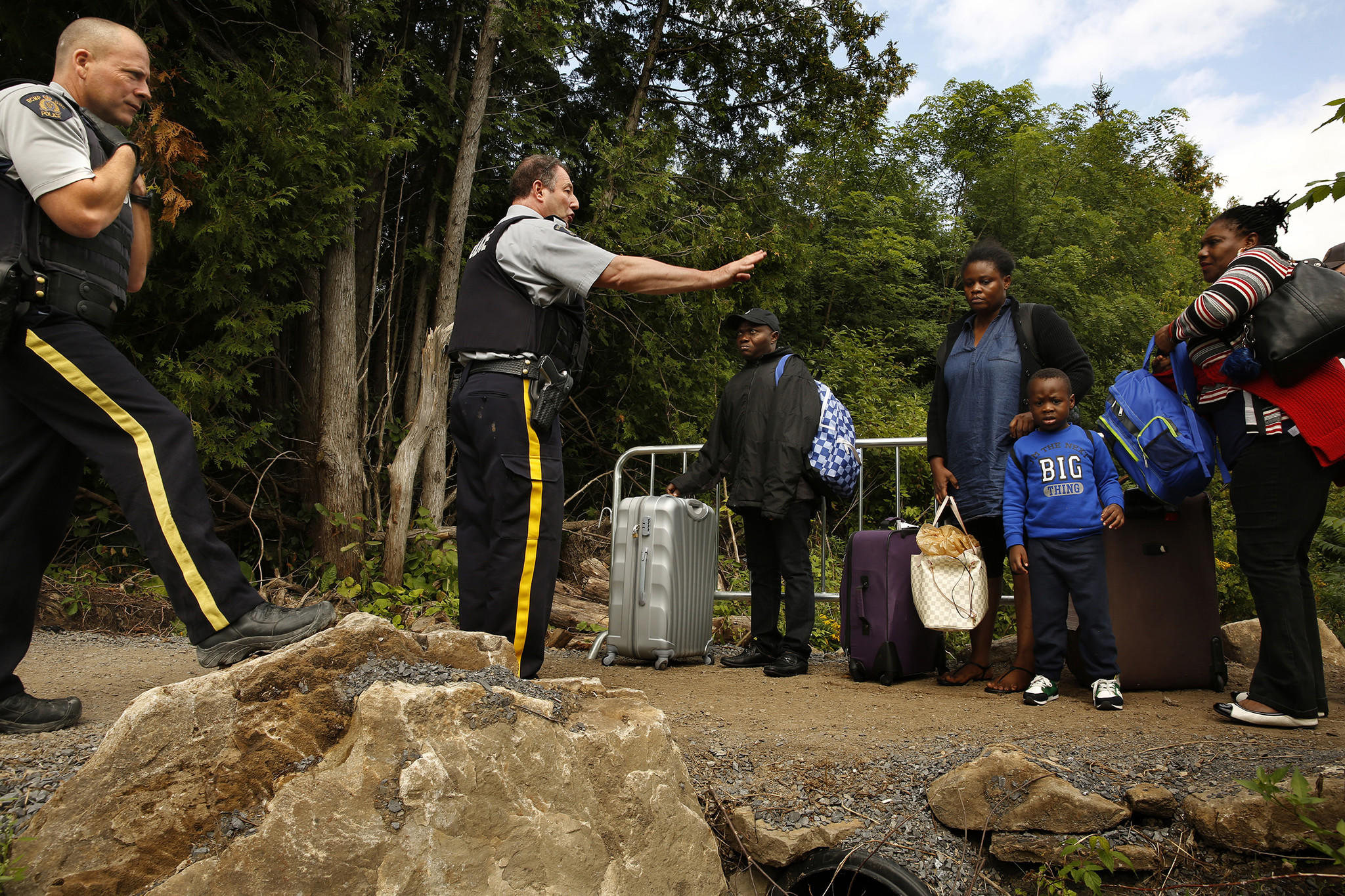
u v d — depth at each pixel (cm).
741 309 1034
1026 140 1862
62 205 211
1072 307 1639
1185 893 219
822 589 489
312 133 692
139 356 676
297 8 760
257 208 648
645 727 220
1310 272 285
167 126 574
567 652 538
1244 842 220
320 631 215
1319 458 279
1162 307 1958
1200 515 370
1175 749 260
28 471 228
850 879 234
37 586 233
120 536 694
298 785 178
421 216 939
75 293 221
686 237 972
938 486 399
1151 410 335
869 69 1123
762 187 1147
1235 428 298
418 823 178
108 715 251
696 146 1166
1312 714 279
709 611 464
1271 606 285
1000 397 377
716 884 219
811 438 408
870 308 1570
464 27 909
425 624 581
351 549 707
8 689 227
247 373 686
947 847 235
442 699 193
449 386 817
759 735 287
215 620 217
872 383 1269
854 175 1694
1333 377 280
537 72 980
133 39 233
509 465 280
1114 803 230
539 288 286
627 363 995
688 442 979
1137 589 362
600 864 199
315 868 171
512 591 280
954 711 319
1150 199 2280
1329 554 826
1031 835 230
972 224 1861
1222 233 312
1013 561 350
